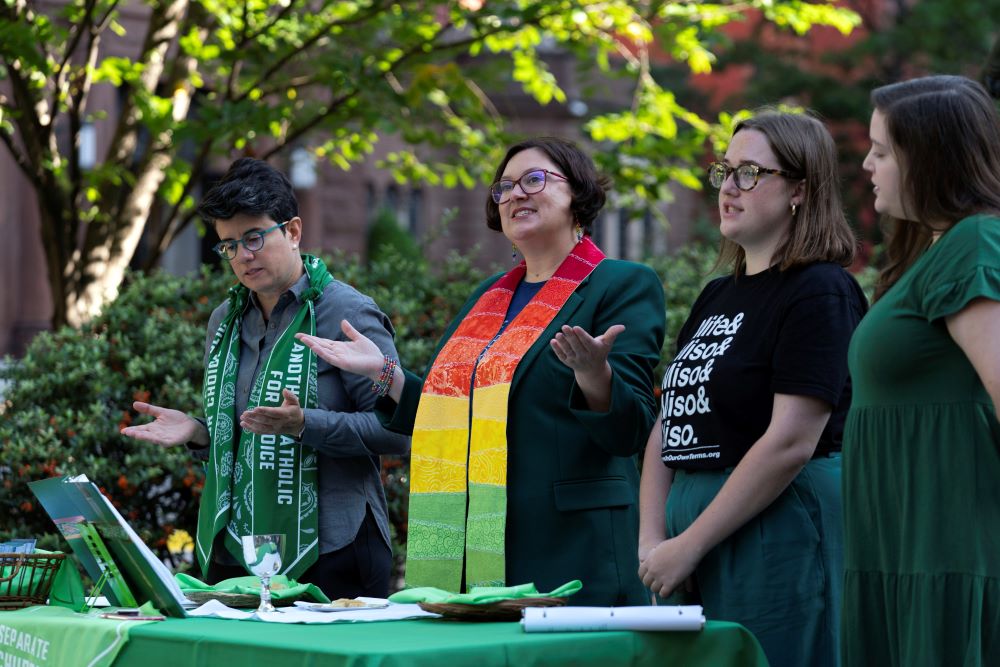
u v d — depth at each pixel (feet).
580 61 31.09
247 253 12.97
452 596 9.99
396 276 23.41
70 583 10.99
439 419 12.27
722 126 30.12
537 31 29.07
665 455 11.60
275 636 8.50
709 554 11.02
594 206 12.64
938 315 9.13
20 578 10.89
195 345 19.95
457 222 73.97
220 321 13.85
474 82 31.07
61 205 27.17
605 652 8.57
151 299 21.12
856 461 9.75
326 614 9.67
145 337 19.98
